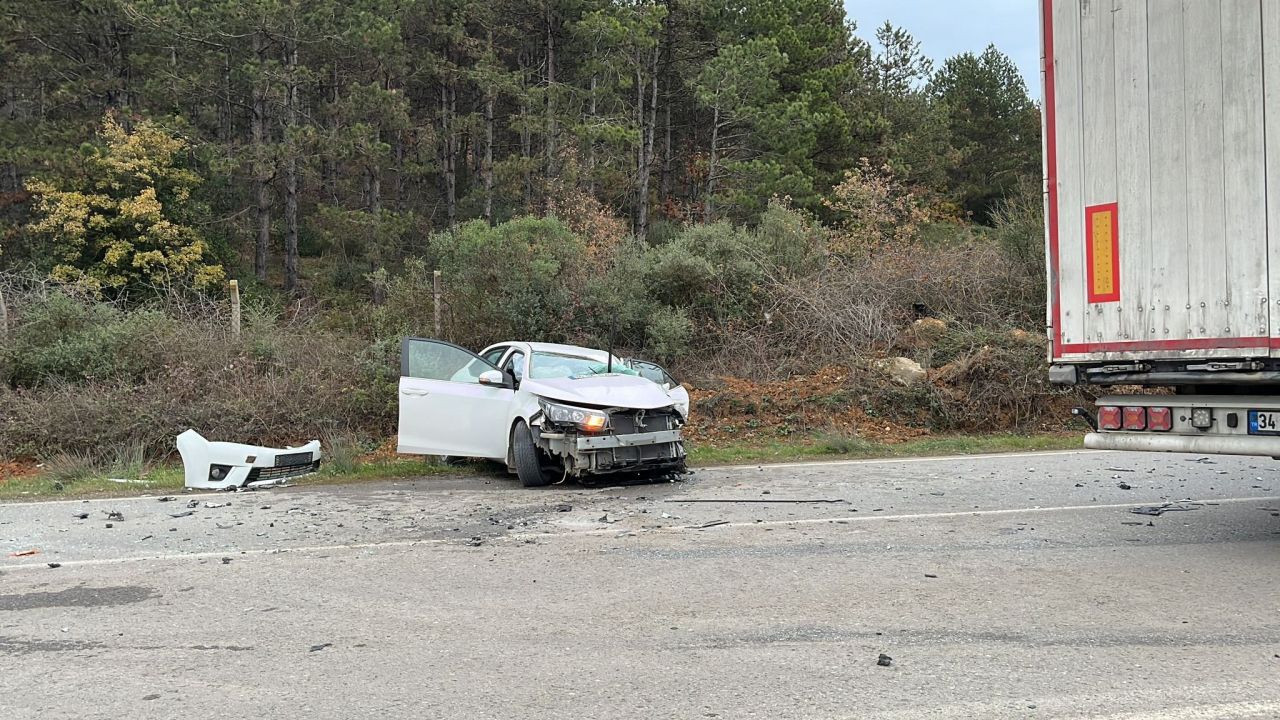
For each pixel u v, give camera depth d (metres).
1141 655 4.24
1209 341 5.94
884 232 28.41
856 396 14.71
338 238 37.41
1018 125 53.56
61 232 32.34
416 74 39.28
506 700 3.86
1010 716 3.59
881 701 3.76
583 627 4.84
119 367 14.12
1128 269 6.38
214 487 10.07
